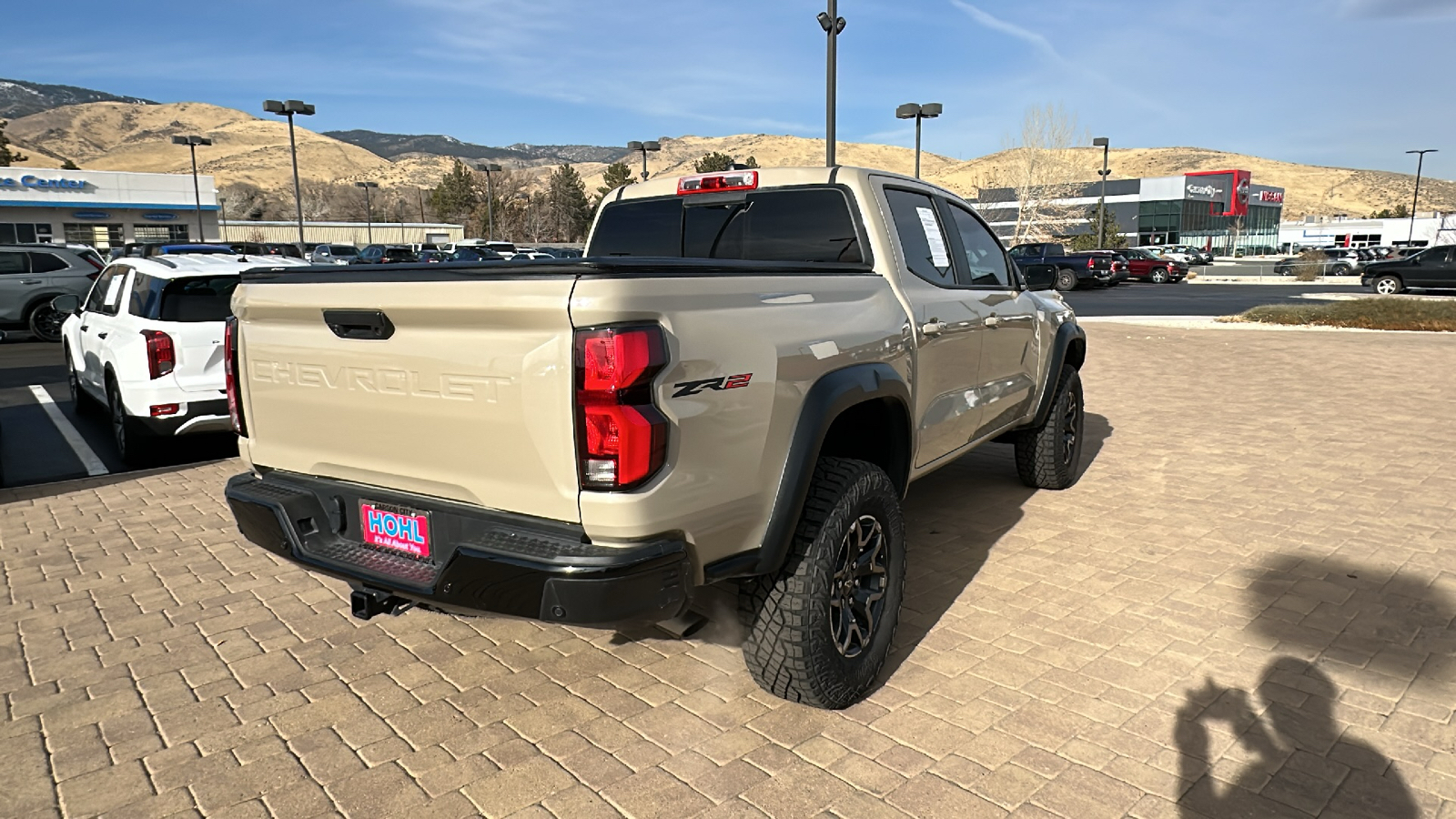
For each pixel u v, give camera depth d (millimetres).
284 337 3006
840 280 3258
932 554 4719
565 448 2369
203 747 2990
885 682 3340
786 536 2816
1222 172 82125
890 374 3320
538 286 2336
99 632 3936
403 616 4074
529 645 3744
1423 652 3512
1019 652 3564
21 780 2820
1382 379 10789
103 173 51688
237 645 3783
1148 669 3402
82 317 8141
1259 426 8008
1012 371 4883
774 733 3000
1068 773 2744
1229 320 19219
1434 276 26828
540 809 2611
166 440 7906
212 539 5215
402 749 2955
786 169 3963
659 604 2436
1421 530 5000
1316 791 2639
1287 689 3232
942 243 4293
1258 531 5031
